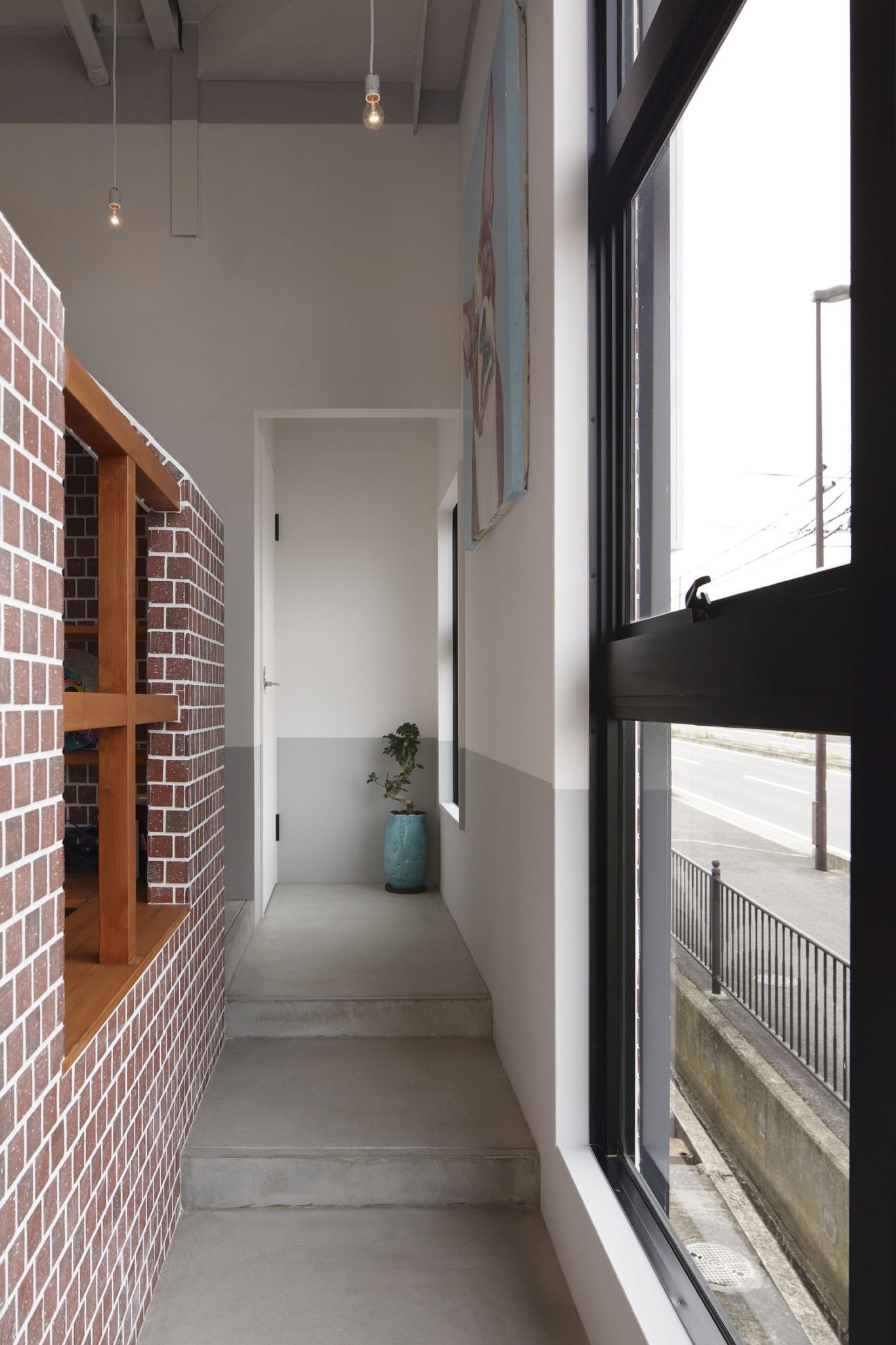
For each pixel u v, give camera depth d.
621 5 2.24
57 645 1.47
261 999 3.47
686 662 1.65
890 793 0.96
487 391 3.17
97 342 4.59
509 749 3.02
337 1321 2.08
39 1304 1.37
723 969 1.57
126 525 2.12
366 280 4.65
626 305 2.21
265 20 4.20
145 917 2.56
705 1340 1.51
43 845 1.40
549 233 2.34
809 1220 1.24
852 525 1.04
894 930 0.95
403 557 6.06
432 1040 3.45
